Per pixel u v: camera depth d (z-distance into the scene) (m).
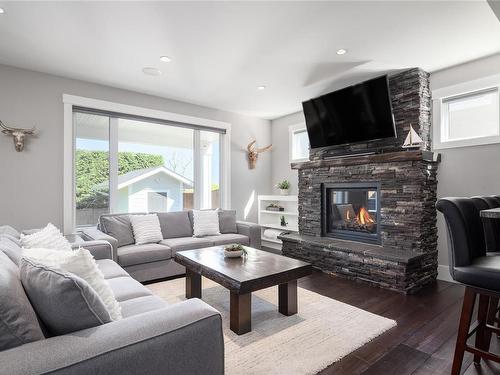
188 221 4.38
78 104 3.84
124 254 3.19
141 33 2.71
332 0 2.24
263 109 5.24
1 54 3.13
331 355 1.88
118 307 1.38
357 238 3.99
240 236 4.23
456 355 1.56
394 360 1.83
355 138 3.97
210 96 4.52
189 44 2.92
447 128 3.58
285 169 5.68
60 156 3.72
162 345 0.97
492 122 3.26
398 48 3.00
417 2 2.26
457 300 2.83
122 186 4.32
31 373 0.77
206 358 1.08
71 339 0.92
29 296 1.09
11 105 3.43
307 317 2.43
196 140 5.02
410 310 2.59
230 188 5.37
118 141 4.27
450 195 3.46
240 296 2.14
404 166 3.44
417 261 3.16
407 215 3.41
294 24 2.56
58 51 3.06
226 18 2.47
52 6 2.29
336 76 3.75
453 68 3.45
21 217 3.48
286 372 1.71
